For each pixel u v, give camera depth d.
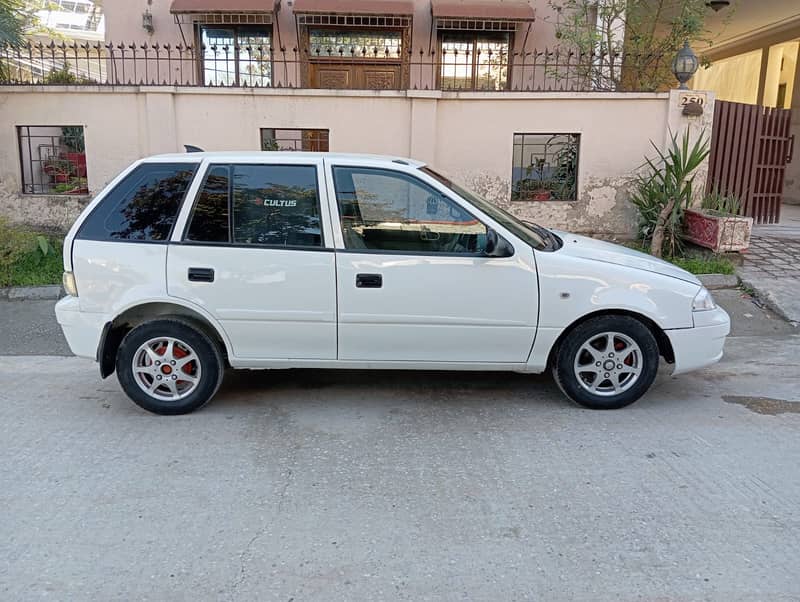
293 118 9.46
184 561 3.10
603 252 4.98
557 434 4.46
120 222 4.73
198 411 4.87
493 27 11.93
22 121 9.53
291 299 4.65
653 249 8.86
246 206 4.71
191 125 9.46
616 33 10.64
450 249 4.67
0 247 8.24
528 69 12.43
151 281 4.66
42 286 8.06
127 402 5.09
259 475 3.91
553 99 9.34
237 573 3.01
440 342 4.71
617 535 3.29
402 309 4.64
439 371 5.76
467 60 12.47
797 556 3.12
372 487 3.77
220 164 4.75
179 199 4.73
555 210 9.62
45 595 2.86
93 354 4.76
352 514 3.49
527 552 3.16
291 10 12.09
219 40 12.30
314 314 4.66
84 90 9.39
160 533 3.32
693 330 4.75
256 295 4.65
